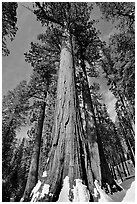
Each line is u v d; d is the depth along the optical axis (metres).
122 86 9.05
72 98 4.62
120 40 9.03
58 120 4.22
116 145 26.22
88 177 3.46
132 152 24.08
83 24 9.79
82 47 10.80
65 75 5.31
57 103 4.69
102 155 7.20
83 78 10.12
